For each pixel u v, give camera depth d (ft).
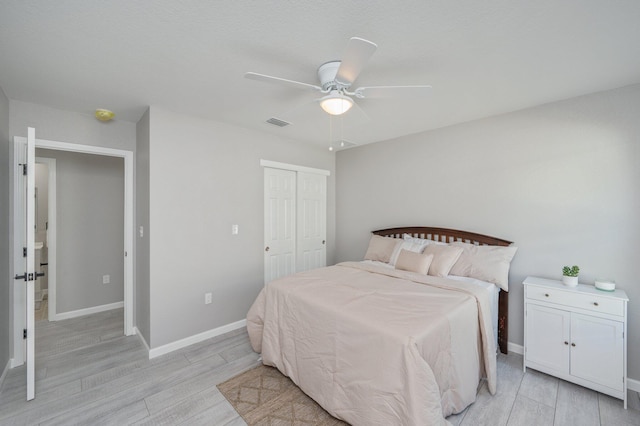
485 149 9.81
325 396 6.15
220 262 10.30
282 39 5.37
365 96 6.15
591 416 6.20
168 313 9.00
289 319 7.31
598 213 7.75
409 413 4.71
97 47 5.61
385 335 5.28
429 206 11.35
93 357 8.63
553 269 8.46
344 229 14.71
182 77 6.88
